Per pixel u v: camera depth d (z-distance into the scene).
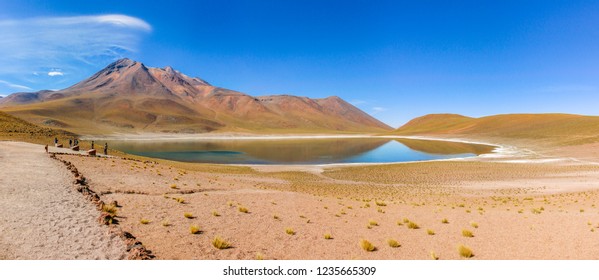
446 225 17.20
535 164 58.12
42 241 9.69
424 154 90.19
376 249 12.53
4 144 38.12
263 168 54.44
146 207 15.59
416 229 16.25
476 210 22.45
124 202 16.06
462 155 85.75
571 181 39.69
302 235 14.00
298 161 72.50
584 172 46.69
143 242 10.77
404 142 150.38
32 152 31.23
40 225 10.91
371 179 43.81
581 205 23.64
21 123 61.91
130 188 19.95
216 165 56.84
